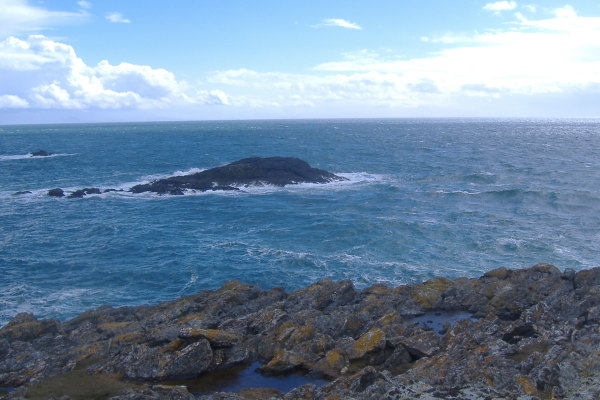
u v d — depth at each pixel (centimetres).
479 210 4650
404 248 3431
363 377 1280
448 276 2878
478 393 1112
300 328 1698
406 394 1130
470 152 10912
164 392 1309
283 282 2889
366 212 4681
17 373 1516
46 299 2680
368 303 2078
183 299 2292
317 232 3944
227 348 1619
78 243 3756
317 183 6581
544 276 2264
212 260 3303
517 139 15375
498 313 1991
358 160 9400
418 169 8031
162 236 3941
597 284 2131
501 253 3275
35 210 5025
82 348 1680
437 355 1479
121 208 5134
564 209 4581
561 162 8700
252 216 4647
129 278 3003
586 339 1388
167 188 6012
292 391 1282
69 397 1324
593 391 1048
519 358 1402
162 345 1698
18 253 3491
